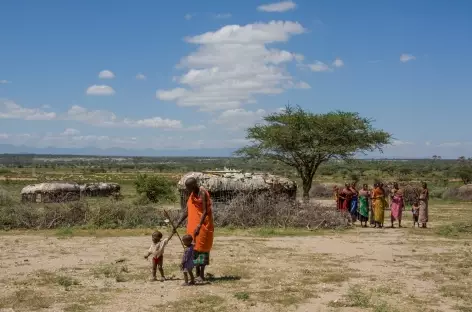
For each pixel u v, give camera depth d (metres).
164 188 36.22
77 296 9.14
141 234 18.77
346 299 8.99
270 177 23.81
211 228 10.23
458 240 17.61
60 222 21.19
